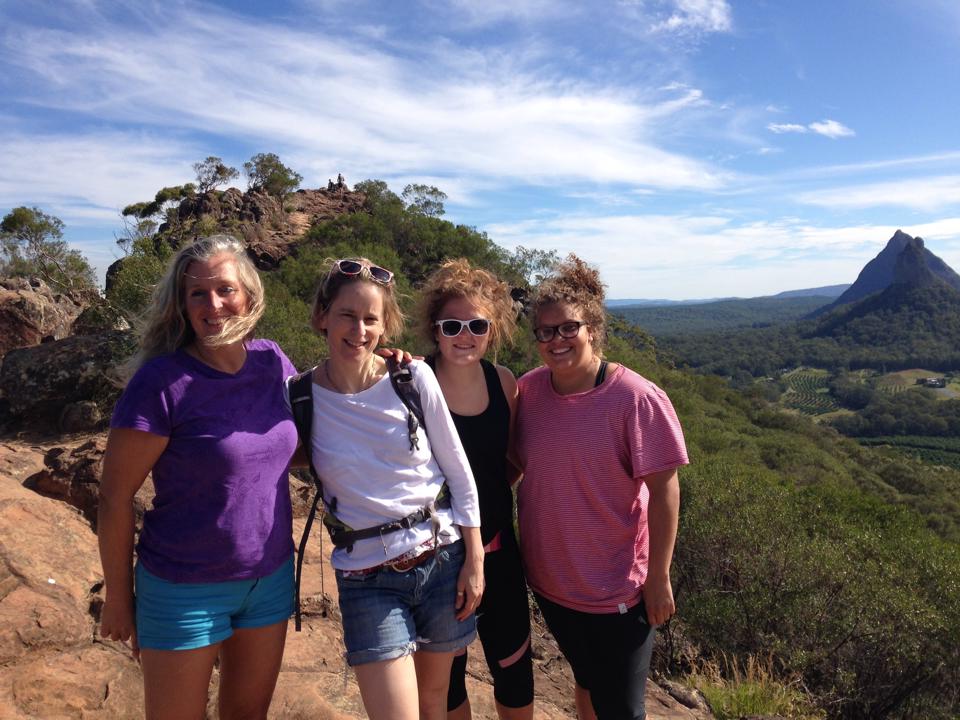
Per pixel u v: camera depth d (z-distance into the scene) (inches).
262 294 82.9
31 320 405.7
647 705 165.6
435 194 1962.4
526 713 101.9
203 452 72.8
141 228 962.1
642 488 101.2
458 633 83.7
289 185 1857.8
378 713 75.0
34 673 109.5
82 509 165.3
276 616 80.7
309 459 82.0
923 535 431.5
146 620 73.7
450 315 93.7
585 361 97.8
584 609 97.5
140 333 82.1
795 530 332.2
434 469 83.1
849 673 263.0
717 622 272.5
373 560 78.3
